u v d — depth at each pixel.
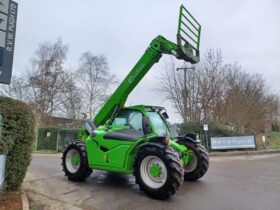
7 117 4.43
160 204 4.65
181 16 6.16
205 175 7.41
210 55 21.39
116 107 6.30
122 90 6.32
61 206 4.52
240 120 21.73
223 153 13.70
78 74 35.31
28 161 5.01
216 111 20.61
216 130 15.22
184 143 6.62
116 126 6.01
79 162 6.31
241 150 14.60
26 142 4.91
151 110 6.05
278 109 34.12
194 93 20.86
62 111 28.50
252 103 25.44
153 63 6.25
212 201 4.84
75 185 6.00
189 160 6.54
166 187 4.75
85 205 4.59
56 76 28.44
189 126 15.28
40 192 5.37
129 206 4.55
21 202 4.41
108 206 4.55
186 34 6.36
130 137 5.44
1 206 4.14
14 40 5.70
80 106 29.98
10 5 5.72
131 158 5.41
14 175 4.71
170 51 5.99
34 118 5.14
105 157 5.70
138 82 6.32
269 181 6.59
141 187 5.09
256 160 11.24
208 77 20.95
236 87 22.98
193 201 4.84
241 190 5.66
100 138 5.86
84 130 6.93
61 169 8.22
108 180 6.50
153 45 6.12
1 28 5.51
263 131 27.94
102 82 37.28
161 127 6.07
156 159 5.04
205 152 6.52
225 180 6.70
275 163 10.12
